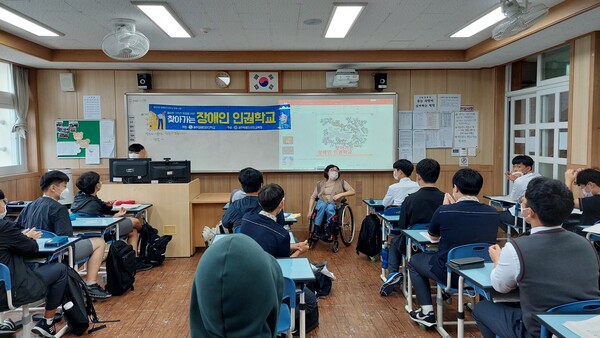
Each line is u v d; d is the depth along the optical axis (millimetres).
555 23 3887
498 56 5426
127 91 6188
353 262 4785
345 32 4637
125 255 3789
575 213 3584
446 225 2686
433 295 3662
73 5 3676
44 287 2730
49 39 4910
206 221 5207
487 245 2574
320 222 5191
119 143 6215
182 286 4008
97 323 3182
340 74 5914
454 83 6406
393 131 6367
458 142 6441
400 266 3877
